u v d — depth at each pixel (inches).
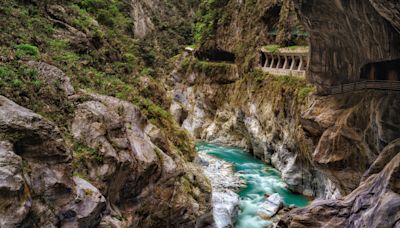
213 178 1119.6
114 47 840.9
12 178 280.2
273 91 1343.5
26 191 297.0
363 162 687.1
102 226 394.6
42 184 325.4
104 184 423.2
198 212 637.9
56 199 336.5
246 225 796.6
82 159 411.5
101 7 1086.4
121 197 476.1
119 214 446.9
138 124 566.6
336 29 744.3
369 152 671.1
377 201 486.6
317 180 991.6
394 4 475.8
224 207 789.9
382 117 634.8
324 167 741.3
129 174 474.6
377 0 502.0
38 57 494.6
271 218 837.8
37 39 570.3
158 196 544.1
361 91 725.3
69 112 450.0
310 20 764.6
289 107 1168.2
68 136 421.1
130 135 518.3
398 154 508.1
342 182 737.6
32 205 308.0
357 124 696.4
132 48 1047.0
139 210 502.9
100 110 484.1
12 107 333.7
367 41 701.9
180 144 745.6
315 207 573.6
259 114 1423.5
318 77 841.5
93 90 557.6
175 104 1288.1
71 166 364.5
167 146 618.8
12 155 293.3
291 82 1221.1
